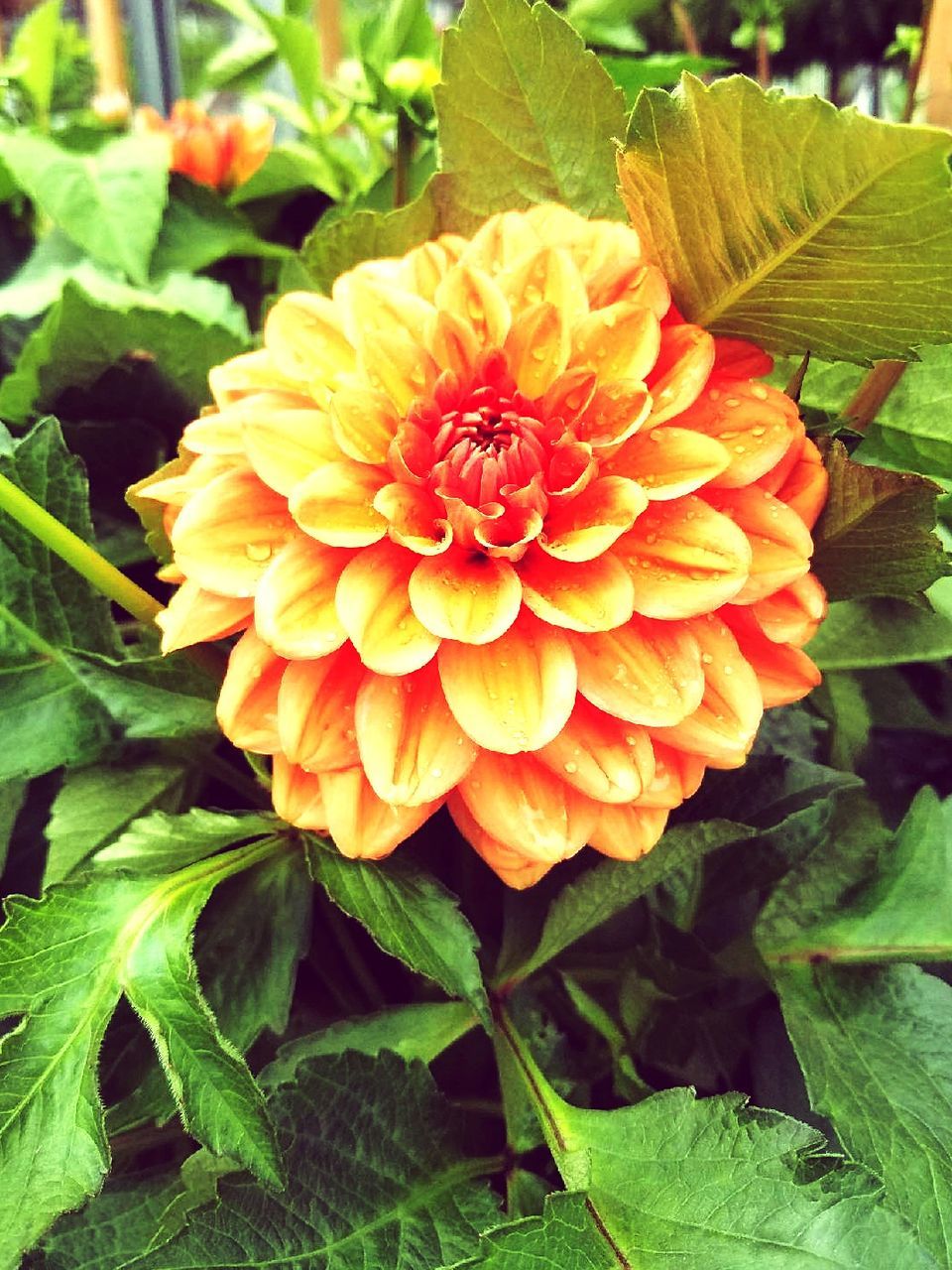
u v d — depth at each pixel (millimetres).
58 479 298
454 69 301
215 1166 251
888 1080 271
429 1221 241
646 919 318
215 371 263
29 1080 228
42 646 304
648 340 241
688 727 227
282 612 221
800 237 229
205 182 494
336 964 330
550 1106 254
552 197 315
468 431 242
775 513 234
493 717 220
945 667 408
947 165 204
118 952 241
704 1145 232
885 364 300
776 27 608
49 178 437
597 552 223
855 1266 213
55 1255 255
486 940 308
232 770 316
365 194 410
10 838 336
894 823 385
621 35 505
